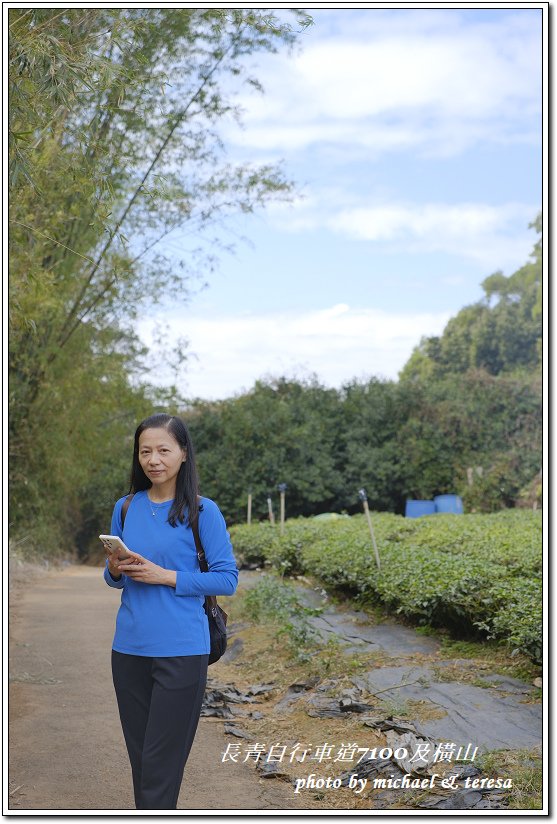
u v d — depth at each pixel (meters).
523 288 42.06
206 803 4.75
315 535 14.05
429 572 8.45
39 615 11.30
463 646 7.51
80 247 11.98
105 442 15.75
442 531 12.77
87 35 5.73
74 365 13.80
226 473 27.11
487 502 27.55
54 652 8.82
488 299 43.19
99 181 5.62
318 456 27.75
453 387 30.22
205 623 3.78
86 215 11.10
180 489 3.82
